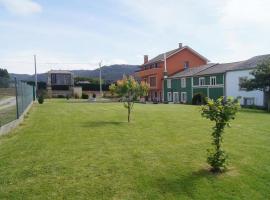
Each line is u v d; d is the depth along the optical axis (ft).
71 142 40.78
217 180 25.08
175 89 195.72
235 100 27.50
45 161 30.94
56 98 225.56
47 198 21.76
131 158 32.01
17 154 33.96
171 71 213.05
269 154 33.37
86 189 23.34
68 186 23.94
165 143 40.06
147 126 56.90
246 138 43.39
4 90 53.88
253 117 74.95
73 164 29.78
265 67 103.65
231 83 140.46
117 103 142.72
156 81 215.72
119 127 55.36
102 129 52.80
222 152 27.66
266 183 24.30
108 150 35.81
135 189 23.32
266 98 119.44
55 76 275.18
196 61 217.15
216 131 27.68
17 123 57.41
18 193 22.65
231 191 22.82
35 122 62.85
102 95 241.96
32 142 40.86
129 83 63.77
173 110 96.99
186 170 27.78
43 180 25.30
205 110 27.71
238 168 28.12
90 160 31.24
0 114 51.83
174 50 220.23
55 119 68.54
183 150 35.73
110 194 22.43
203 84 163.32
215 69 159.53
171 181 24.94
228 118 27.30
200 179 25.35
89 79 331.77
